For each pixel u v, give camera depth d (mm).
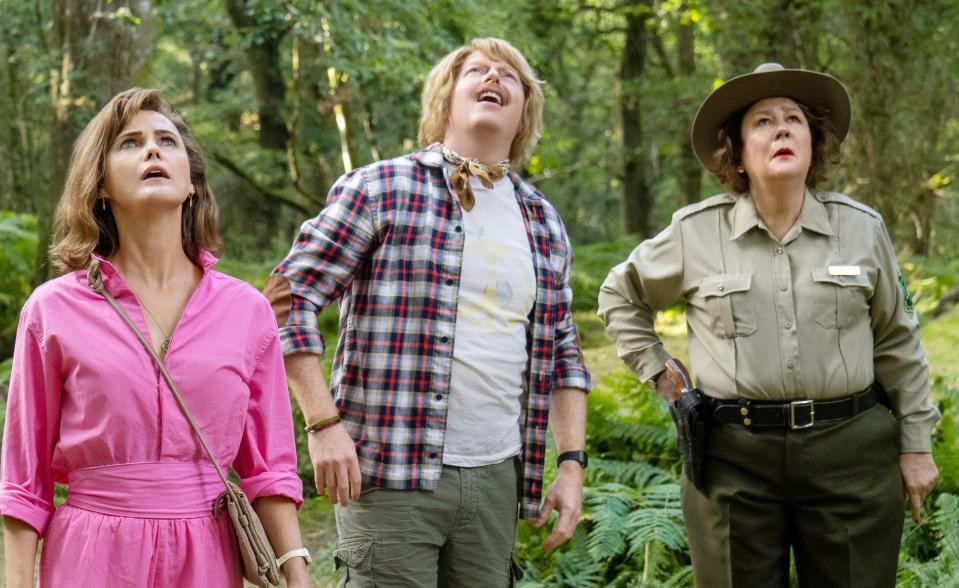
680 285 3006
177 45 17500
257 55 15469
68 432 1903
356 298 2617
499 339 2609
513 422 2672
